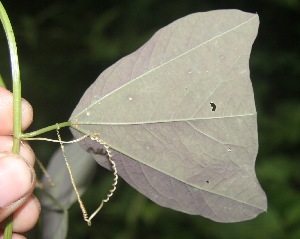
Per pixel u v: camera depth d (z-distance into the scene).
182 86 0.20
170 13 0.66
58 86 0.63
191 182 0.21
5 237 0.22
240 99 0.20
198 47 0.20
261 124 0.59
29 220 0.27
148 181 0.21
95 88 0.21
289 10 0.67
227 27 0.20
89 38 0.63
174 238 0.51
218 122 0.20
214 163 0.21
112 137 0.21
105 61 0.64
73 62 0.64
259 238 0.49
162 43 0.20
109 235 0.51
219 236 0.50
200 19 0.20
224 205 0.21
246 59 0.20
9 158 0.21
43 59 0.64
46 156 0.55
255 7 0.68
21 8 0.64
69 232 0.52
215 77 0.20
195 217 0.51
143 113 0.20
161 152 0.21
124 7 0.66
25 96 0.61
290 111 0.59
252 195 0.21
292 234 0.50
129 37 0.64
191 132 0.20
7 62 0.56
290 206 0.52
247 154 0.20
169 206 0.22
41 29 0.65
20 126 0.20
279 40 0.67
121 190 0.51
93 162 0.26
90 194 0.51
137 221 0.52
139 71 0.20
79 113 0.21
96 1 0.66
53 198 0.26
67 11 0.66
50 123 0.60
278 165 0.55
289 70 0.64
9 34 0.20
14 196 0.22
